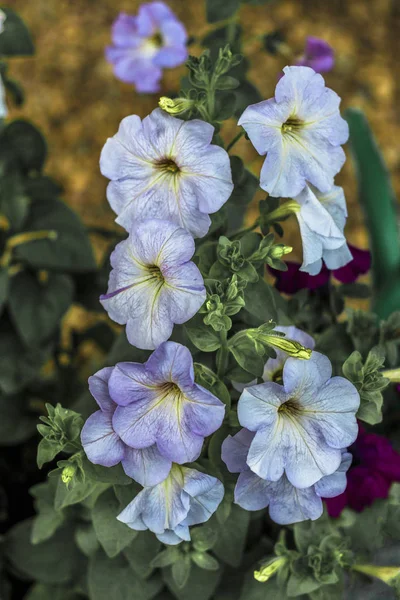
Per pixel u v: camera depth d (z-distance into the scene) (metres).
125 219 0.66
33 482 1.04
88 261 0.94
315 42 1.01
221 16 0.90
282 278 0.74
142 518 0.65
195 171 0.64
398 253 1.00
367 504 0.74
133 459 0.63
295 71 0.64
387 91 1.88
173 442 0.63
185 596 0.76
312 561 0.71
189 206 0.65
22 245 0.93
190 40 1.04
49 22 1.93
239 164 0.69
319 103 0.65
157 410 0.63
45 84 1.84
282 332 0.64
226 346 0.66
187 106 0.66
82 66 1.86
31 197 0.93
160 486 0.64
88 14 1.95
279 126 0.64
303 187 0.65
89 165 1.73
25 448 1.03
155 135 0.65
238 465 0.65
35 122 1.78
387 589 0.78
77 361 1.24
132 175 0.66
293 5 1.99
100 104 1.81
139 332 0.64
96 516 0.71
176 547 0.72
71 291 0.96
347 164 1.73
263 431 0.62
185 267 0.62
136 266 0.64
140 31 1.04
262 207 0.69
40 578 0.85
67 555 0.86
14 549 0.87
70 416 0.67
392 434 0.82
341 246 0.68
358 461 0.72
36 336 0.94
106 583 0.77
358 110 1.04
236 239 0.70
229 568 0.80
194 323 0.66
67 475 0.65
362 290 0.79
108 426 0.63
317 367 0.62
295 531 0.73
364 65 1.91
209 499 0.65
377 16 2.00
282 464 0.63
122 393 0.62
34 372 0.97
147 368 0.62
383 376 0.68
